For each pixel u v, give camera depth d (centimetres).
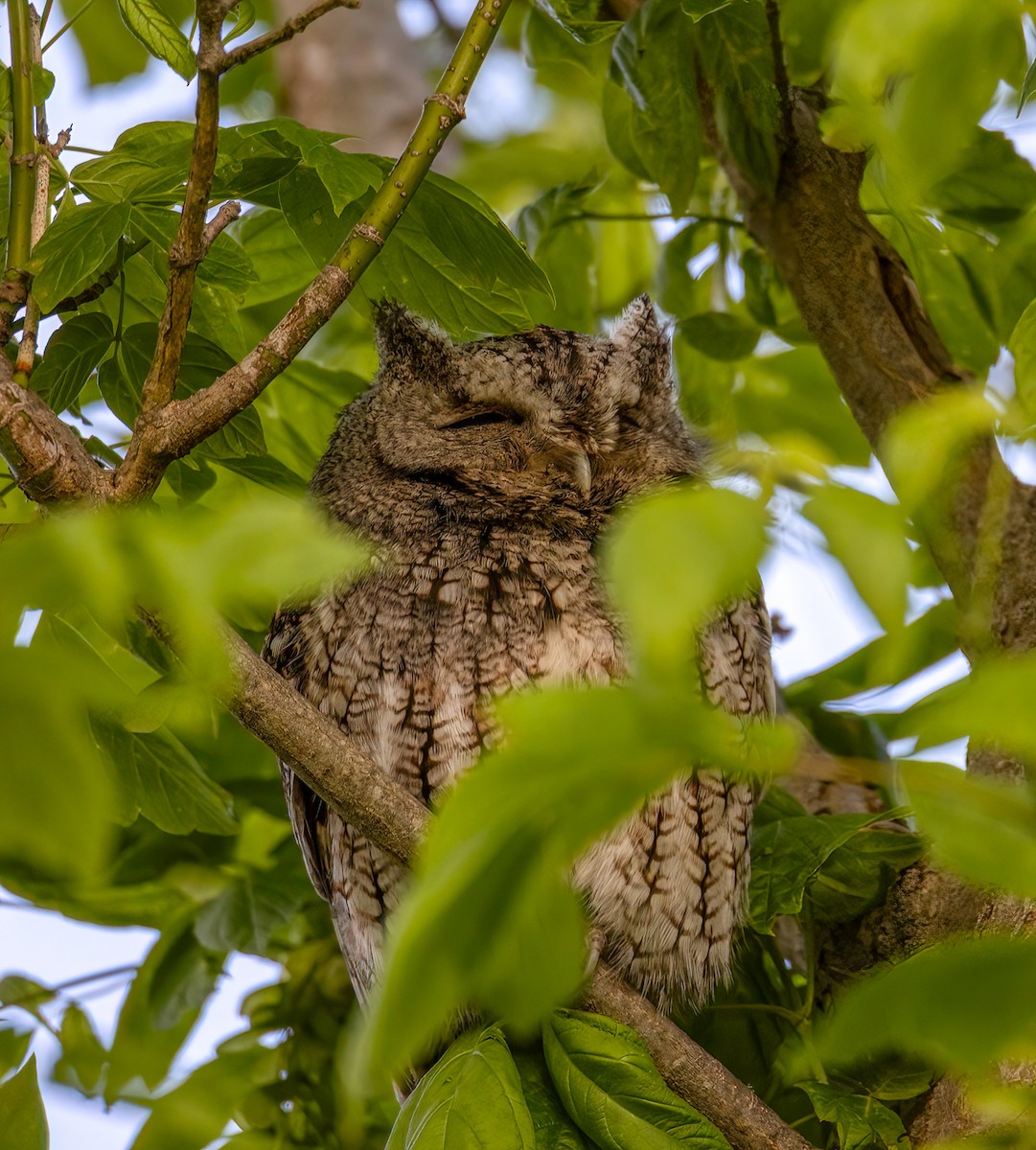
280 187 635
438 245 632
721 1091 560
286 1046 757
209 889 827
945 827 262
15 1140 620
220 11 491
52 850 236
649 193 965
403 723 711
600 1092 528
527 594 724
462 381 849
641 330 898
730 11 695
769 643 768
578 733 247
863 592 262
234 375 516
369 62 1196
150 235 598
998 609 617
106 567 252
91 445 666
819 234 725
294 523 260
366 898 739
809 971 677
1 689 237
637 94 739
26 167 558
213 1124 725
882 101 360
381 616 725
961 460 622
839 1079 614
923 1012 265
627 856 711
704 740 248
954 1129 558
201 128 499
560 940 287
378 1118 789
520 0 1318
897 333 708
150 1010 792
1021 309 762
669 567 254
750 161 736
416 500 783
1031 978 265
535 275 624
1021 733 238
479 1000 292
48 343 618
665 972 745
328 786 544
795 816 698
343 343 1067
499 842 252
